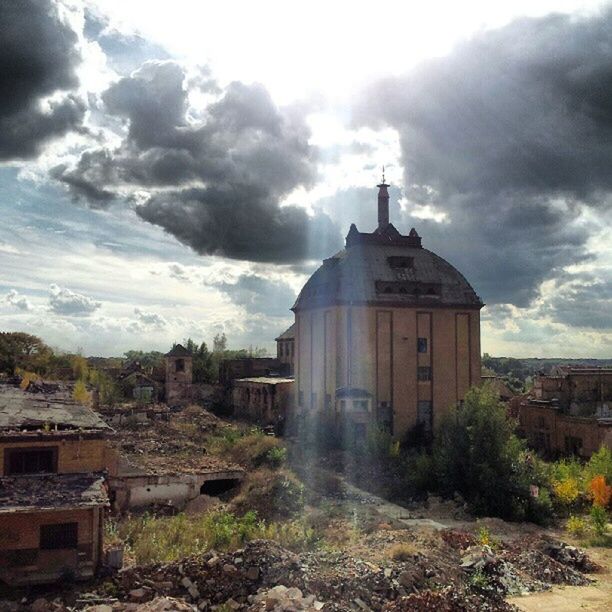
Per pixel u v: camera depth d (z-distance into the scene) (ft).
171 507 118.32
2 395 94.58
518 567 81.41
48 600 61.87
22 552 67.05
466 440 126.82
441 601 60.95
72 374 241.55
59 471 75.15
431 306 176.24
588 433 158.40
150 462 134.82
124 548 81.56
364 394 164.96
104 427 80.23
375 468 142.82
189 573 65.05
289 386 210.59
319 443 163.32
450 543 87.71
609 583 79.51
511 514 116.37
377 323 171.01
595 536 104.68
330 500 123.13
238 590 63.31
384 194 198.18
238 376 285.64
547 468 132.77
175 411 229.45
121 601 62.03
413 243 188.65
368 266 176.65
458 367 177.78
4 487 70.13
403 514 116.26
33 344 248.52
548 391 184.44
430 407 173.99
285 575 64.18
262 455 146.61
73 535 68.49
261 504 117.91
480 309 181.57
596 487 119.96
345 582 63.72
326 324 177.37
